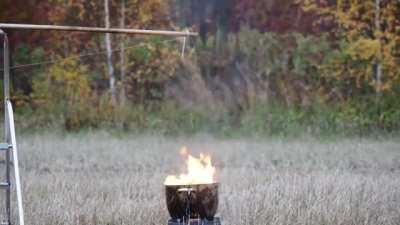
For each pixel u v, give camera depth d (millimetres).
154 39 47875
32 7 48219
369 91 46719
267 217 20203
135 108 47406
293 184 25156
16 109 47688
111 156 35312
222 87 47594
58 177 28328
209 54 48031
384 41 46781
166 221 20172
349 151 36562
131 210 21438
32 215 20875
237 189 25562
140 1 48094
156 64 47938
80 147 38000
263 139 43062
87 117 47125
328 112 45938
